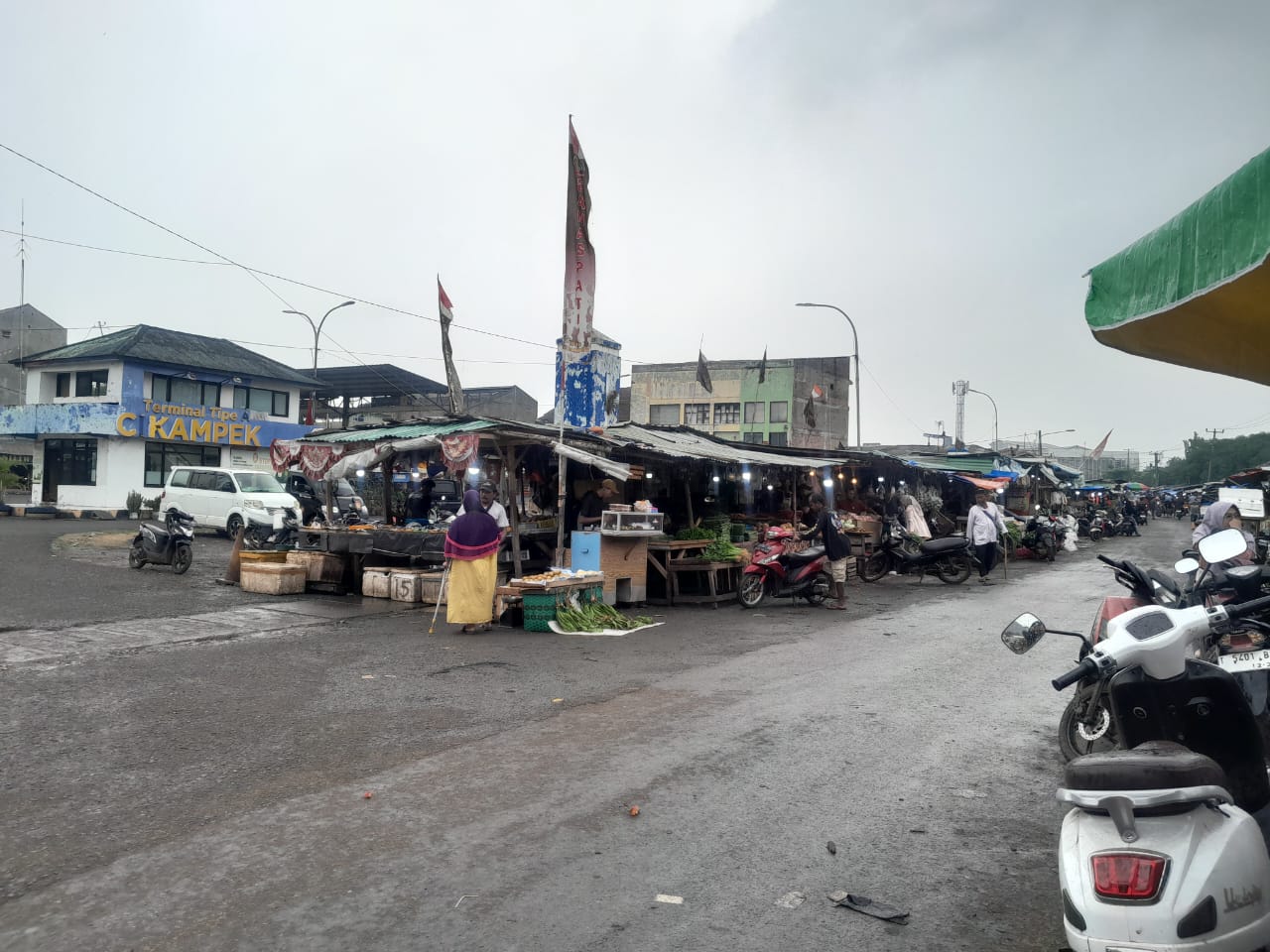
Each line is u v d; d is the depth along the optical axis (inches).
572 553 490.3
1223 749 134.9
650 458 587.5
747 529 649.0
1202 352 149.6
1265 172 102.0
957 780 206.7
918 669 337.1
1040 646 391.2
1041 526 944.3
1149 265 125.9
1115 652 128.0
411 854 162.4
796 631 437.7
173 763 213.9
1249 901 100.5
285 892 146.6
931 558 684.7
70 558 680.4
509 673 323.0
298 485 1024.9
